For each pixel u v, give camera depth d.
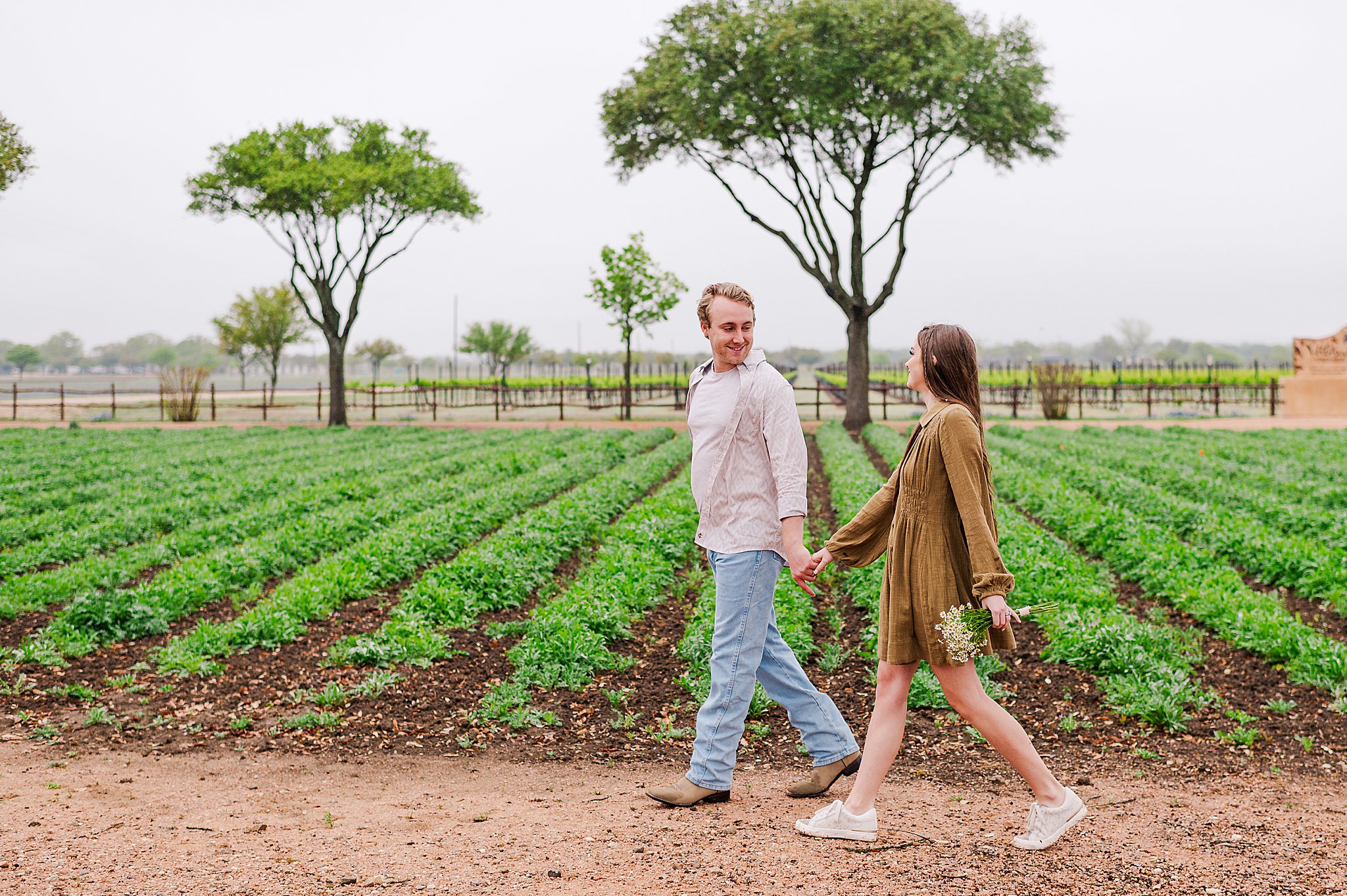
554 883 3.29
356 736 5.96
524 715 6.25
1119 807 4.51
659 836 3.82
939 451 3.62
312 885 3.31
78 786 4.94
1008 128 28.77
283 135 34.41
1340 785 4.97
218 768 5.34
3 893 3.20
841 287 31.41
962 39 27.62
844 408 46.59
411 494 15.30
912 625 3.68
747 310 4.28
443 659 7.48
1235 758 5.43
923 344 3.79
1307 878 3.38
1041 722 6.13
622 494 15.67
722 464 4.26
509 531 11.51
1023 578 9.11
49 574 9.81
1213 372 63.94
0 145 24.91
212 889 3.27
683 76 28.16
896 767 5.26
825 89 27.59
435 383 52.03
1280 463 19.06
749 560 4.24
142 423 38.16
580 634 7.58
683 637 7.95
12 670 7.05
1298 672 6.74
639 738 5.94
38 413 45.78
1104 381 60.38
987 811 4.34
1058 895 3.14
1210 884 3.28
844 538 4.01
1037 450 21.70
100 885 3.30
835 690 6.81
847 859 3.49
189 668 7.11
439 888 3.26
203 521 13.84
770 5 28.31
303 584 9.15
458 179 35.81
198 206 33.53
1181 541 11.72
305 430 32.06
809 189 30.98
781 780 5.04
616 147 32.56
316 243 34.75
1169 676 6.60
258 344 64.44
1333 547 10.66
